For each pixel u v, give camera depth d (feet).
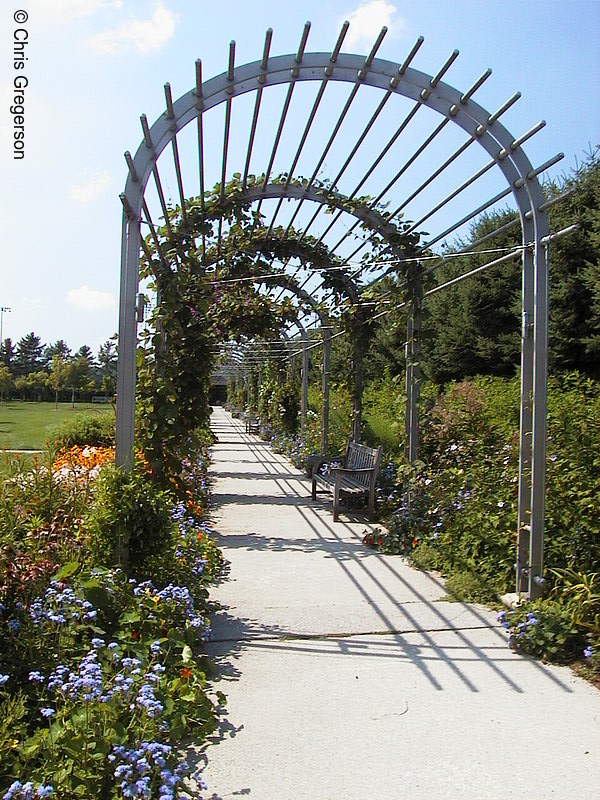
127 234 13.83
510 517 15.88
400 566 17.98
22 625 9.03
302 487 33.83
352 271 24.70
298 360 51.90
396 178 15.85
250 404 75.92
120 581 11.35
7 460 15.83
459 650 12.09
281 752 8.50
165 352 18.90
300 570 17.49
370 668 11.26
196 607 13.57
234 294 30.96
